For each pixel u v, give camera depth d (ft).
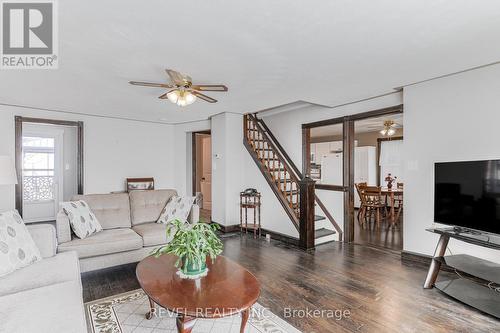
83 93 13.58
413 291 8.98
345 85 12.00
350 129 15.20
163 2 6.09
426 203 11.39
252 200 17.63
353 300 8.39
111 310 7.73
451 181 9.25
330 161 23.97
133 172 21.44
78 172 19.01
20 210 16.80
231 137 18.13
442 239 9.29
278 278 10.06
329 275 10.32
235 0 6.00
